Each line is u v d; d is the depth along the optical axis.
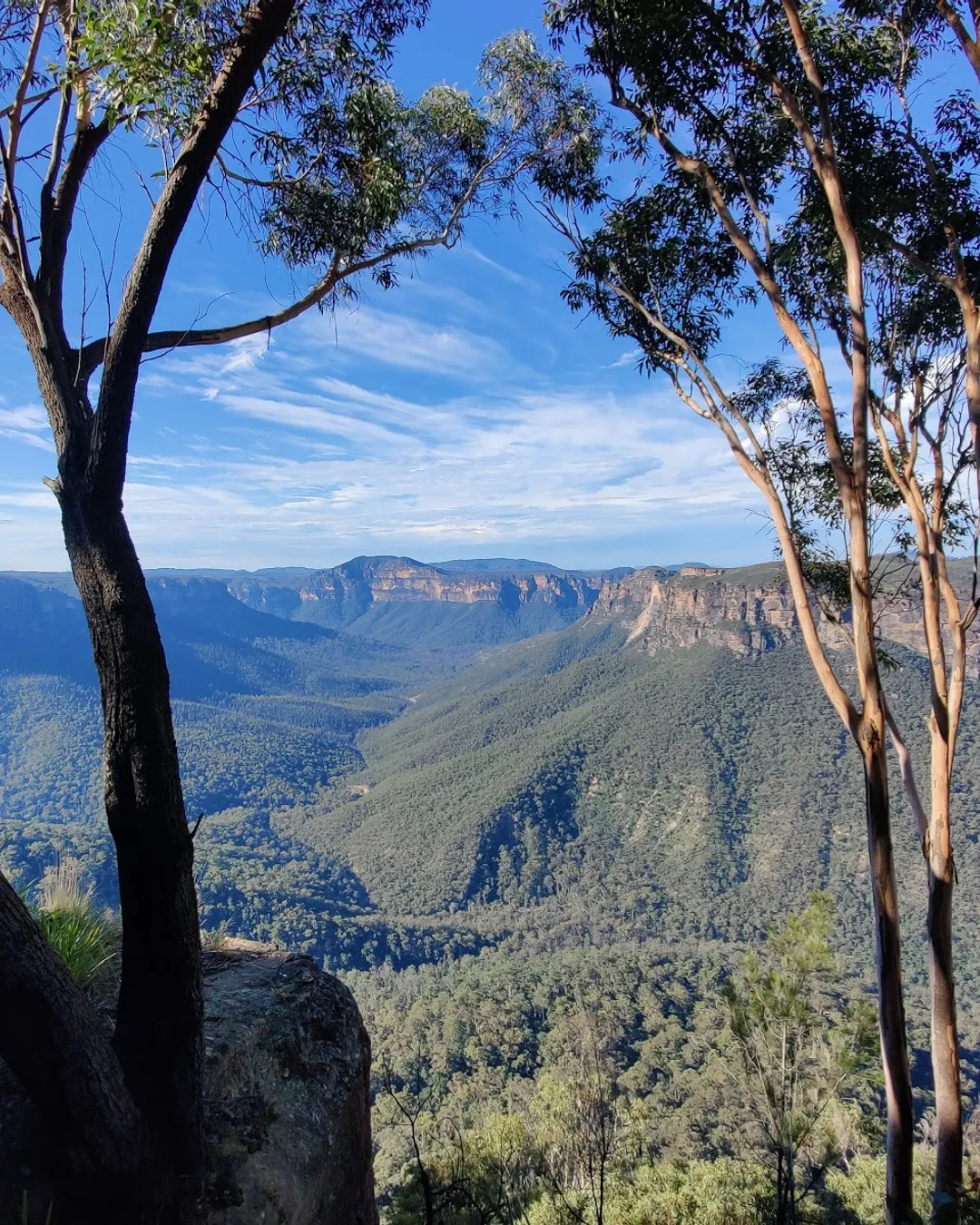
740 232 4.96
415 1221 4.85
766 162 5.86
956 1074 5.24
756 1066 5.07
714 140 5.69
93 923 3.96
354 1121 3.34
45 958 2.09
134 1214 2.20
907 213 5.72
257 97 3.95
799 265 6.20
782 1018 4.96
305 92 4.04
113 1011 3.22
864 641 4.61
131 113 2.84
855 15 5.45
